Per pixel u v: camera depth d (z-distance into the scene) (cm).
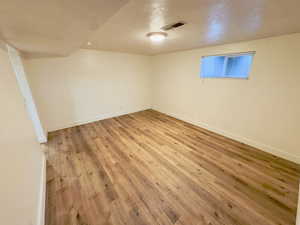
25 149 143
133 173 196
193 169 203
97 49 360
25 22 100
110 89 423
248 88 254
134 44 284
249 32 193
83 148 263
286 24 159
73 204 150
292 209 142
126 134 324
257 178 184
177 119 427
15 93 159
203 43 269
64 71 336
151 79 509
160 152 248
